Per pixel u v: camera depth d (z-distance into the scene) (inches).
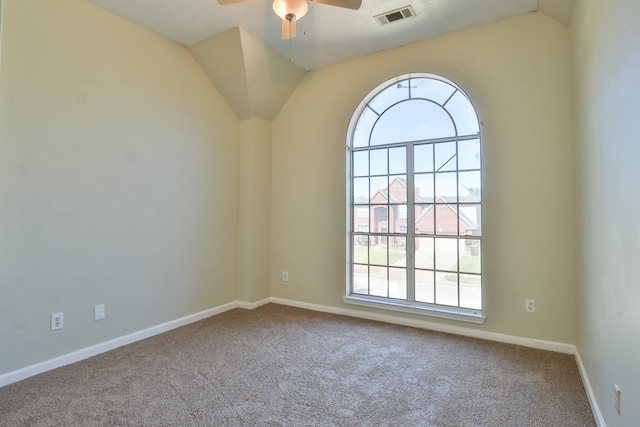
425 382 87.0
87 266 102.2
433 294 129.7
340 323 133.6
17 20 87.3
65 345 96.8
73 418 71.1
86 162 102.0
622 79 51.9
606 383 63.6
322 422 70.4
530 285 109.7
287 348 109.0
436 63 126.0
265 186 161.9
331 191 149.4
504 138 114.0
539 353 104.2
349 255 147.4
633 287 48.1
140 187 117.1
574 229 102.0
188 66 134.9
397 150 138.7
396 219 138.3
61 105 96.1
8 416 71.6
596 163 71.0
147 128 119.4
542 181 108.1
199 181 138.9
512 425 69.6
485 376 90.0
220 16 112.1
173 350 107.2
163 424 69.3
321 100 152.2
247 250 154.6
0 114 84.3
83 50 101.4
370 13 110.1
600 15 65.2
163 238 124.7
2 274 84.7
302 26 118.0
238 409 74.9
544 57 108.1
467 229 123.3
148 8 107.1
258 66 136.8
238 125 157.6
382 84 137.7
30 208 89.9
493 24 116.0
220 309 147.4
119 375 90.4
